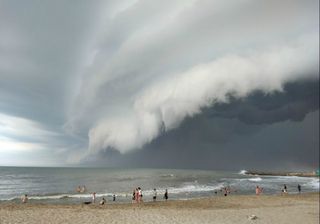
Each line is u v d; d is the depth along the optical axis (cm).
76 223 1920
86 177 11062
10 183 7950
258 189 5481
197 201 3931
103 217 2189
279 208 3170
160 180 9344
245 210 2922
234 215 2567
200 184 7812
